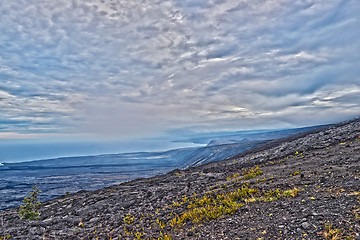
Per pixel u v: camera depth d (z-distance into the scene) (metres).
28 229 16.84
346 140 22.50
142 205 18.64
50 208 24.14
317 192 10.15
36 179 82.38
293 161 20.45
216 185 19.19
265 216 9.02
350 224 6.48
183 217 11.95
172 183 25.59
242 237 7.75
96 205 21.27
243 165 28.03
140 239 10.70
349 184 10.02
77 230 15.21
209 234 8.84
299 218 7.89
